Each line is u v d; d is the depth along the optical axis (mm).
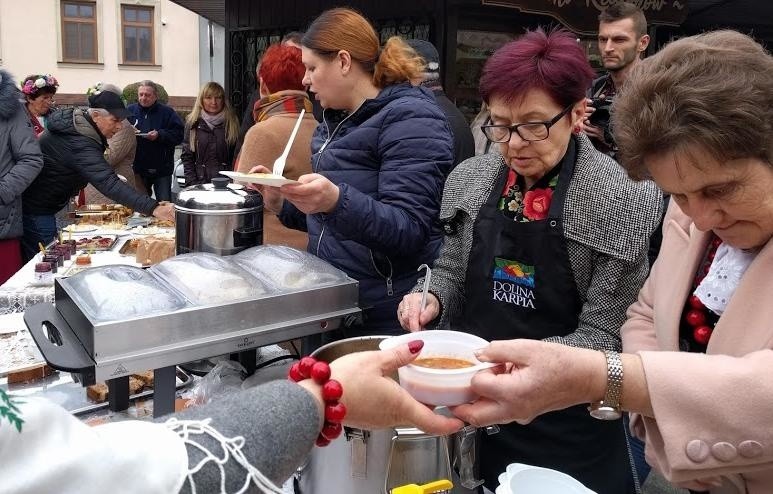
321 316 1385
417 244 1560
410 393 879
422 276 1629
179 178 5715
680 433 777
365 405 791
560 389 830
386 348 890
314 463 987
